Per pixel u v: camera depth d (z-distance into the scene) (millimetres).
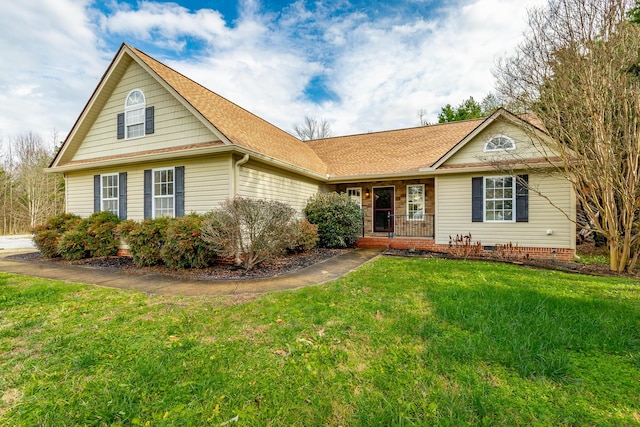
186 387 2180
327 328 3227
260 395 2096
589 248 10047
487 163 8680
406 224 12117
